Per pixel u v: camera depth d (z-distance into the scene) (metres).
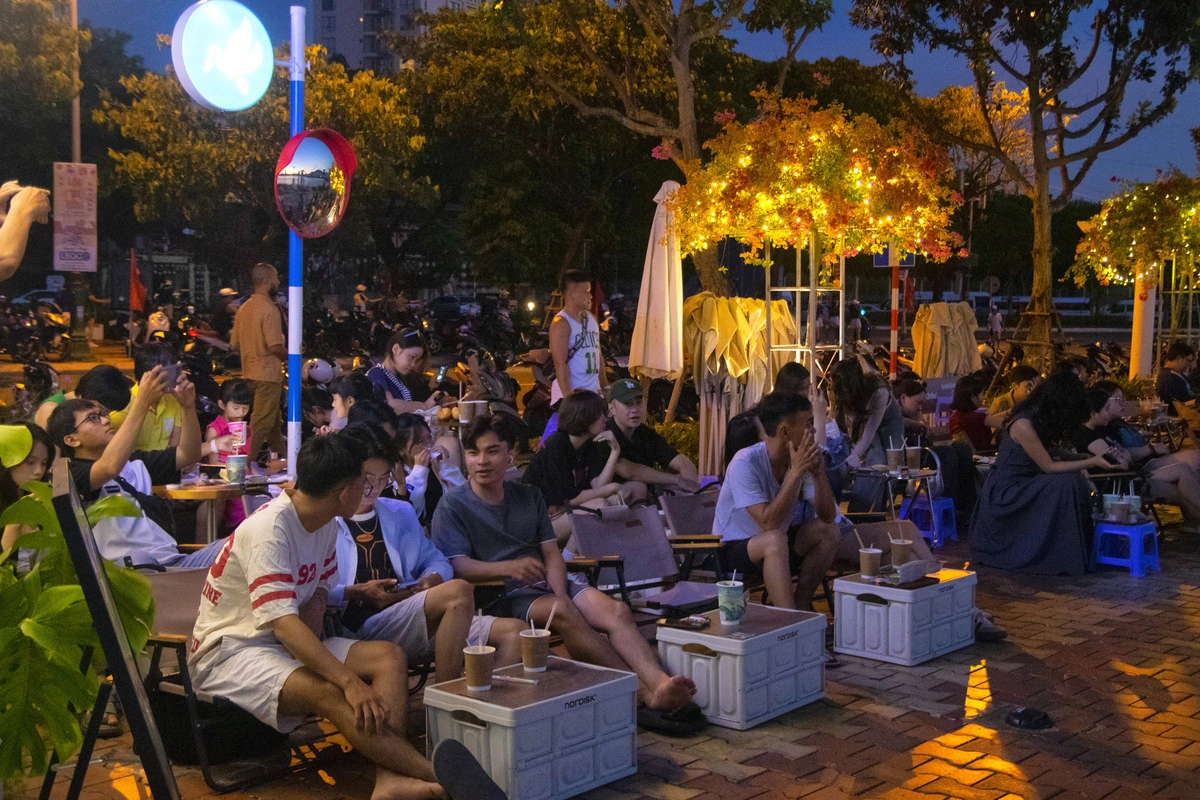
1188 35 16.61
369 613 4.77
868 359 17.28
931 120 18.39
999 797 4.09
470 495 5.15
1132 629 6.45
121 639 2.70
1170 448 11.77
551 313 23.33
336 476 3.96
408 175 29.44
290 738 4.59
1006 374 17.75
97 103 36.50
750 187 9.23
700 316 10.17
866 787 4.16
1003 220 49.88
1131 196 17.02
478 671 4.04
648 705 4.80
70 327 27.38
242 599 4.08
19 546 3.12
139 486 5.65
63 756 3.13
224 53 5.28
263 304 10.02
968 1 17.12
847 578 5.97
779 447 5.88
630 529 5.86
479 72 26.98
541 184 31.52
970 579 6.08
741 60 25.73
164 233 44.12
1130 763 4.44
